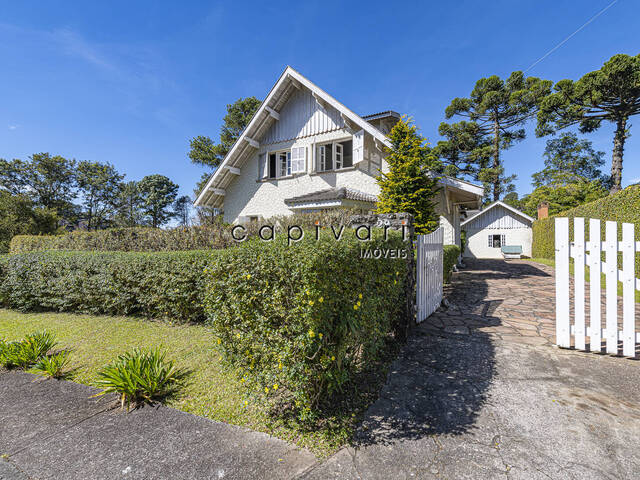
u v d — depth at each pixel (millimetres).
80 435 2172
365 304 2678
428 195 8148
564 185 31844
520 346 3730
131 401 2617
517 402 2467
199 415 2389
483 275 10672
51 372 3117
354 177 11203
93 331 4652
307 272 1924
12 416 2443
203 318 4949
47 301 5973
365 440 2035
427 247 5137
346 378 2410
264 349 2143
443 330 4414
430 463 1807
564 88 17625
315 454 1909
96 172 42188
